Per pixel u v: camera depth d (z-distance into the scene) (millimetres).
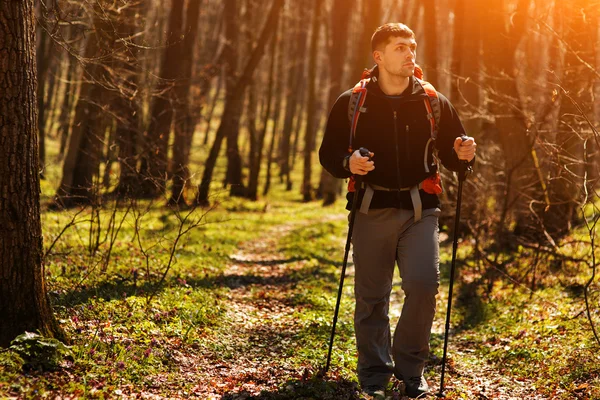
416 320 4152
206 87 25781
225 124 22938
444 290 9312
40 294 4551
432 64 15852
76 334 4934
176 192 20078
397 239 4246
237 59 29734
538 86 10477
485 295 8547
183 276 8711
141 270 8680
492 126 13289
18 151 4336
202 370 4961
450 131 4289
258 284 9578
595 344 5539
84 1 8164
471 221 11727
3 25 4199
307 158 34719
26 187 4406
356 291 4434
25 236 4410
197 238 14039
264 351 5699
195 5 23000
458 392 4703
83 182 17875
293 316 7254
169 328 5707
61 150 34156
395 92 4188
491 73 11922
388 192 4180
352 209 4246
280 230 18969
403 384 4320
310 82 34156
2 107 4258
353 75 22344
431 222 4215
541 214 10711
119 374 4375
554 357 5469
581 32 9148
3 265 4344
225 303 7617
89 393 3918
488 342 6523
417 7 26312
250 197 30469
